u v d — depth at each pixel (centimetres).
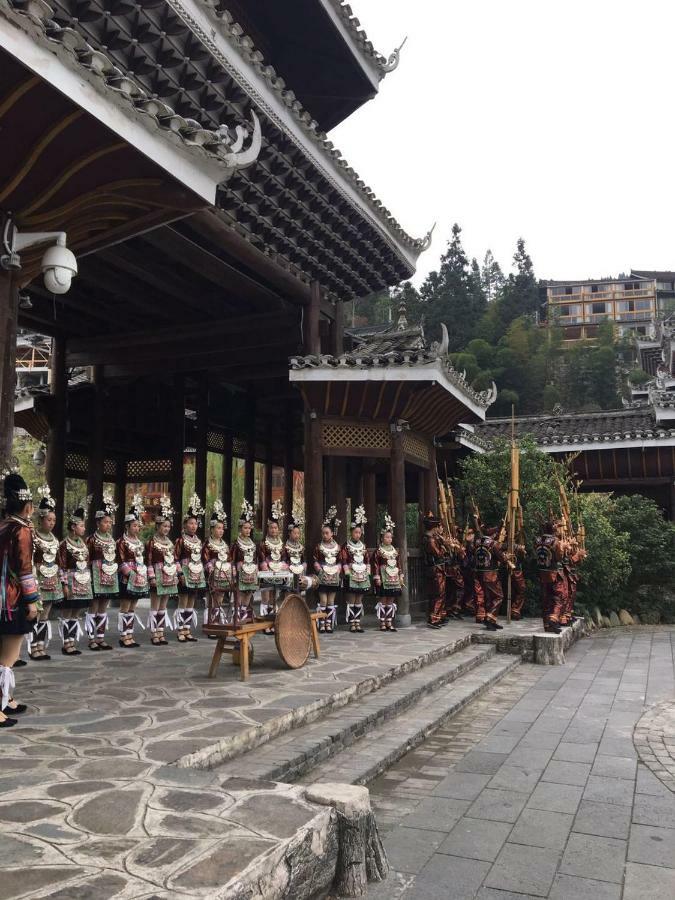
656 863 362
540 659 1025
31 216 565
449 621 1248
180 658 802
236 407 1692
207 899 232
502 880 341
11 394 581
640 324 7544
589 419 1961
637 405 2194
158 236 939
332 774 480
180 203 563
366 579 1067
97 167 529
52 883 242
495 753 570
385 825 414
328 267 1195
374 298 6091
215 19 761
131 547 883
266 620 740
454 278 5900
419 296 5959
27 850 271
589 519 1429
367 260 1238
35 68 427
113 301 1238
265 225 1001
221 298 1203
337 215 1090
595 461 1833
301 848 290
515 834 402
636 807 446
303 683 657
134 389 1480
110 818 305
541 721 679
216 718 516
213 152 545
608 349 5306
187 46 755
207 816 308
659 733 630
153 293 1191
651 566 1614
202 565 962
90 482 1366
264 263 1048
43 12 426
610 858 368
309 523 1116
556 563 1109
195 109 813
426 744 598
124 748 430
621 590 1625
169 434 1483
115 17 694
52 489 1317
